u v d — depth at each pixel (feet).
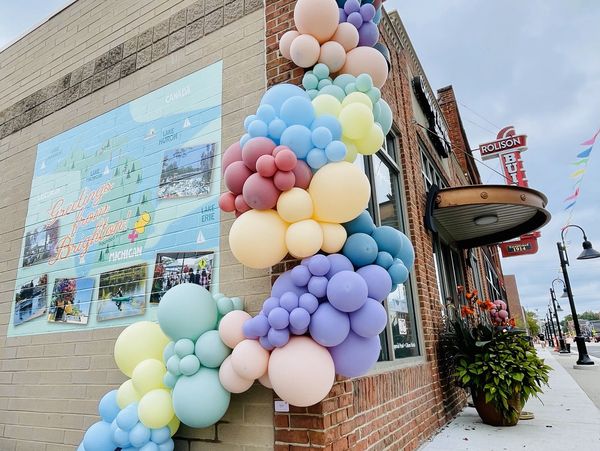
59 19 15.79
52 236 12.57
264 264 6.48
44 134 14.35
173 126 10.94
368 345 6.26
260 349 6.24
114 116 12.43
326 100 6.89
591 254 35.68
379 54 8.18
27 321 12.01
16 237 13.62
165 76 11.61
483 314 20.03
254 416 7.32
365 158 12.19
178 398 6.48
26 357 11.54
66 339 10.89
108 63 13.33
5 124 16.01
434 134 21.89
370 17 8.29
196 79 10.91
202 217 9.53
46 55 15.65
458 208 17.34
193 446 7.77
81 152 12.89
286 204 6.15
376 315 5.91
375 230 6.97
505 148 36.68
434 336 14.75
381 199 13.05
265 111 6.71
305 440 6.72
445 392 14.84
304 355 5.89
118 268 10.56
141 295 9.87
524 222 20.35
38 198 13.57
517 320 20.70
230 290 8.51
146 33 12.63
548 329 136.15
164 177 10.57
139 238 10.45
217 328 7.20
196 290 7.14
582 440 11.16
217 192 9.53
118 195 11.36
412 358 12.64
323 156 6.35
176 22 11.98
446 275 20.58
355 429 7.80
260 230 6.23
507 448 10.58
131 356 7.72
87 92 13.53
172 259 9.65
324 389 5.96
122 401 7.45
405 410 10.68
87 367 10.18
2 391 11.61
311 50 7.79
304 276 6.07
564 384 24.13
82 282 11.19
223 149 9.78
